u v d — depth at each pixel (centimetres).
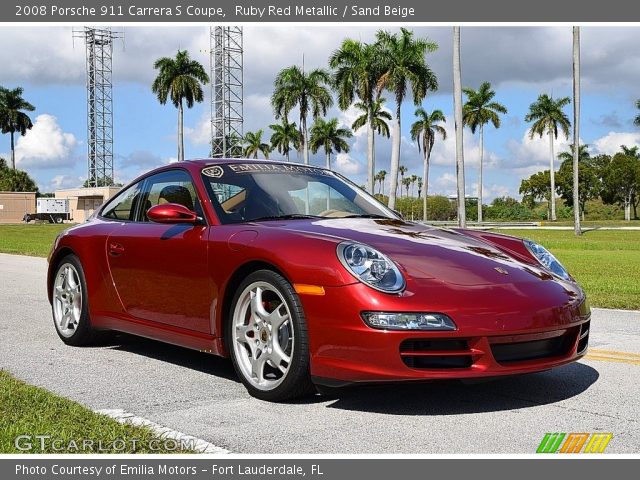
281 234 377
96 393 390
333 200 469
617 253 2084
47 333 586
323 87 5644
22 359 482
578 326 372
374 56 4534
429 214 10794
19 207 8644
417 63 4462
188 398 380
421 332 323
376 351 327
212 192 438
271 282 366
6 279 1087
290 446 300
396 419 340
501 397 380
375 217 460
